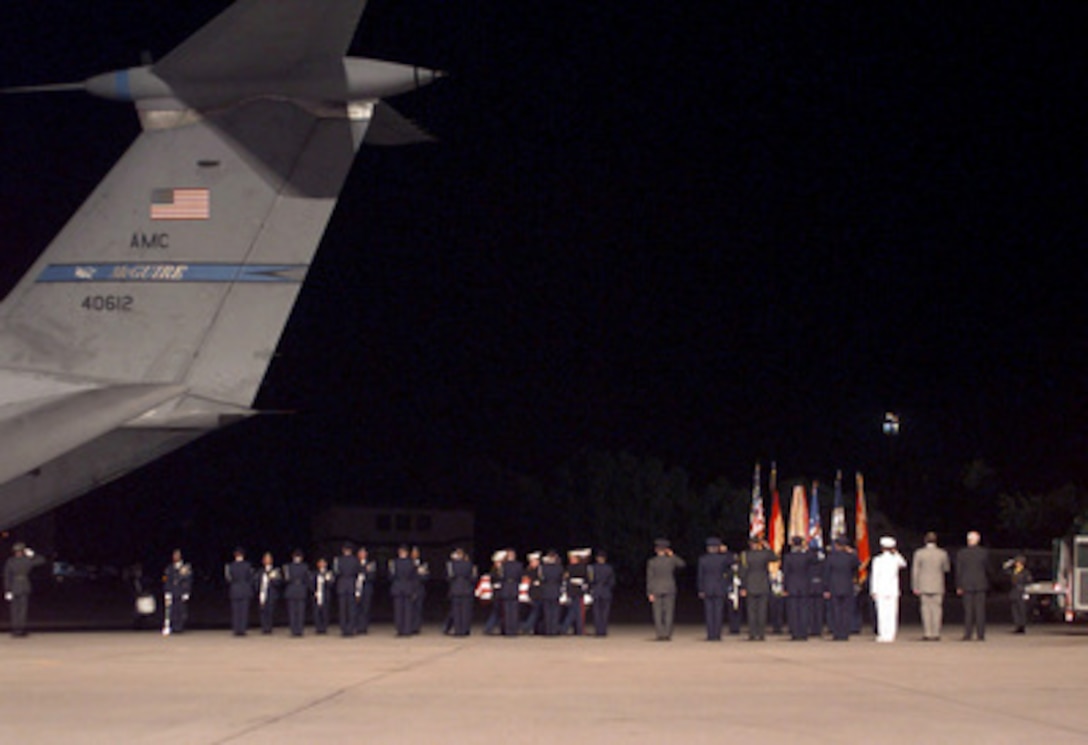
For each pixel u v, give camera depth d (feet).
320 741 36.96
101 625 99.30
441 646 73.92
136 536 247.50
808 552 80.18
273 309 55.11
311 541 244.63
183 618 86.02
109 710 43.80
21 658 63.98
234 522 244.01
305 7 47.65
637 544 238.48
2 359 54.60
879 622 79.71
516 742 36.73
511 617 84.79
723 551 80.28
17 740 37.27
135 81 52.80
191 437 58.85
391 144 55.52
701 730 39.11
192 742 36.81
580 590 86.48
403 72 50.37
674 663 61.67
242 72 51.72
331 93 51.11
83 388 54.19
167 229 54.95
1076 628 97.66
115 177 55.01
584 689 50.14
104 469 59.36
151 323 54.85
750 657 65.46
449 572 85.66
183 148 54.85
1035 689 50.11
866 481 246.88
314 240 55.11
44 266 55.01
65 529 248.73
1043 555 156.46
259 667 59.16
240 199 54.85
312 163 54.85
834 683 52.29
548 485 257.55
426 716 42.27
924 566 79.61
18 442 52.70
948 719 41.57
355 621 84.48
